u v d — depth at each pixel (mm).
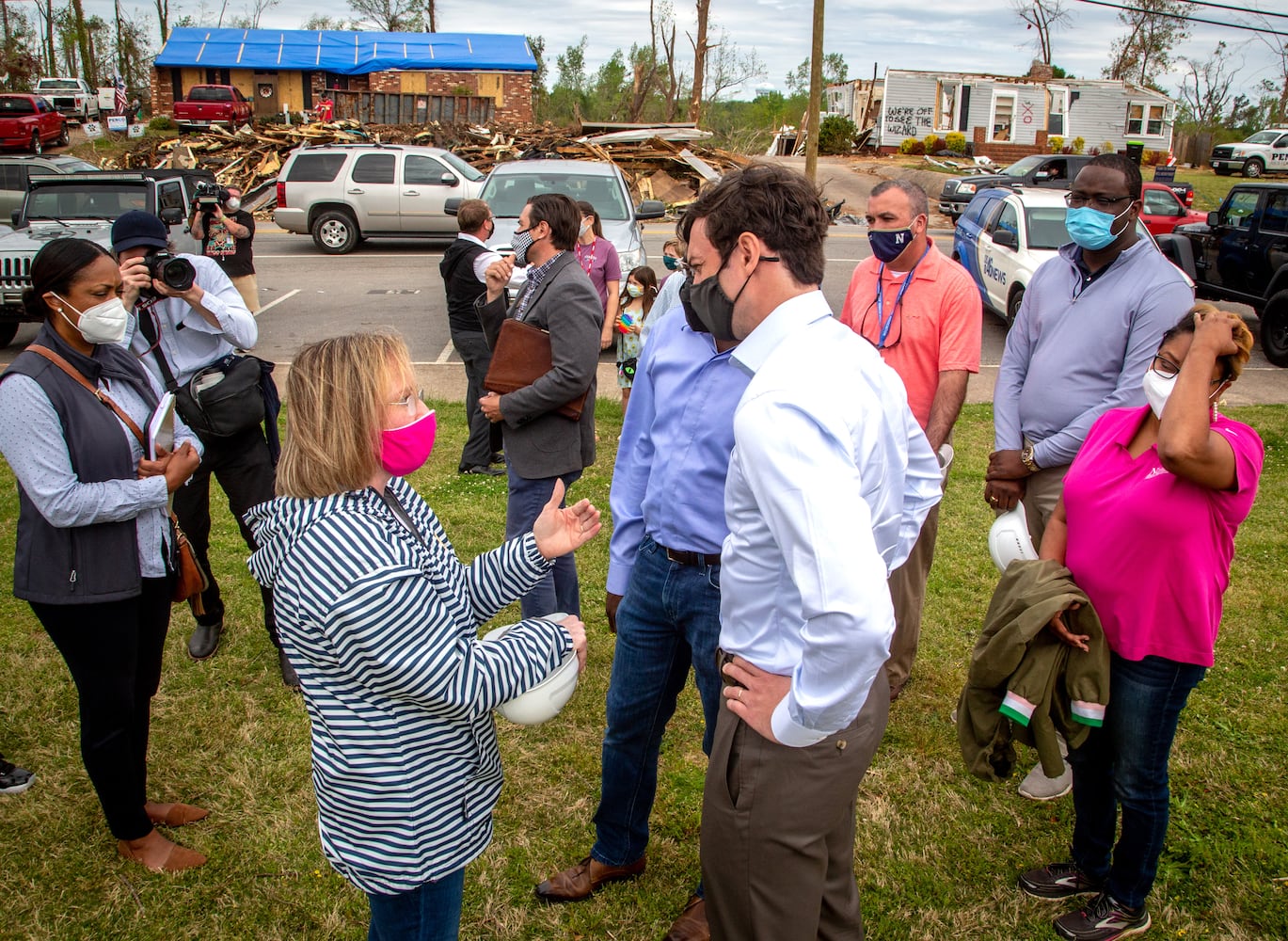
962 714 2482
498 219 10328
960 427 7648
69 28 58375
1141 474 2264
